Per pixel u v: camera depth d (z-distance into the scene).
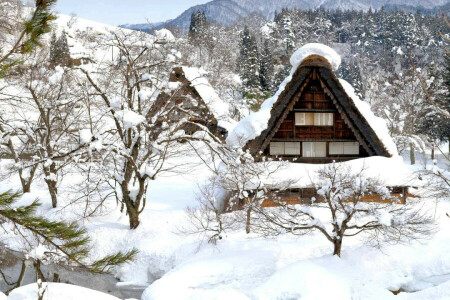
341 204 18.16
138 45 23.20
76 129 26.41
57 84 25.14
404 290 17.06
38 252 6.75
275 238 20.55
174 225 22.88
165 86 22.28
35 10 6.09
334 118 26.16
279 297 15.78
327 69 24.95
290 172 24.33
